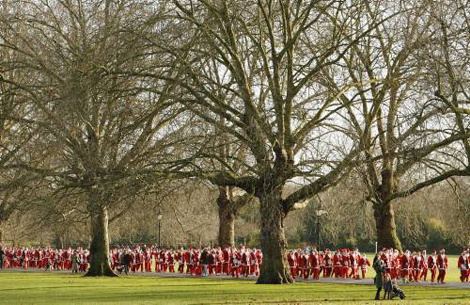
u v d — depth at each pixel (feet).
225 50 133.28
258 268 181.57
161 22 117.19
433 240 328.49
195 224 268.00
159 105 117.29
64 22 151.12
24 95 124.47
